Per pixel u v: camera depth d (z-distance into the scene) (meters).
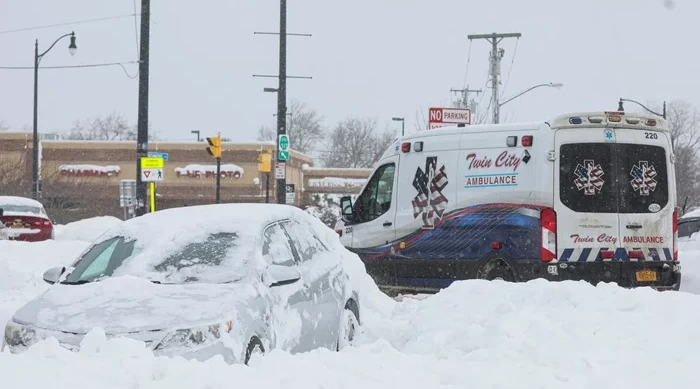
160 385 6.43
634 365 8.06
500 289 12.12
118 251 9.98
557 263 15.90
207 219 10.17
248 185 87.12
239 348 8.29
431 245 17.70
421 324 11.38
